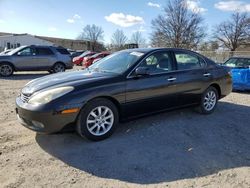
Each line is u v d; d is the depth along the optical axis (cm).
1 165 407
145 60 548
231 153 466
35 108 439
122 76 510
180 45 5119
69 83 470
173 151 463
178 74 595
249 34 6525
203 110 660
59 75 531
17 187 354
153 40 5334
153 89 546
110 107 494
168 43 5184
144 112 546
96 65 594
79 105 454
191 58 642
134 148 467
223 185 372
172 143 494
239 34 6575
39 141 489
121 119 519
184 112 676
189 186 367
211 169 412
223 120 629
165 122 593
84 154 442
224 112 699
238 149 483
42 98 446
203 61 668
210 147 486
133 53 570
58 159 427
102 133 490
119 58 575
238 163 433
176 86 588
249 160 444
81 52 4012
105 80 490
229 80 716
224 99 885
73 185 362
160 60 577
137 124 577
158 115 640
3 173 387
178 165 419
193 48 5119
